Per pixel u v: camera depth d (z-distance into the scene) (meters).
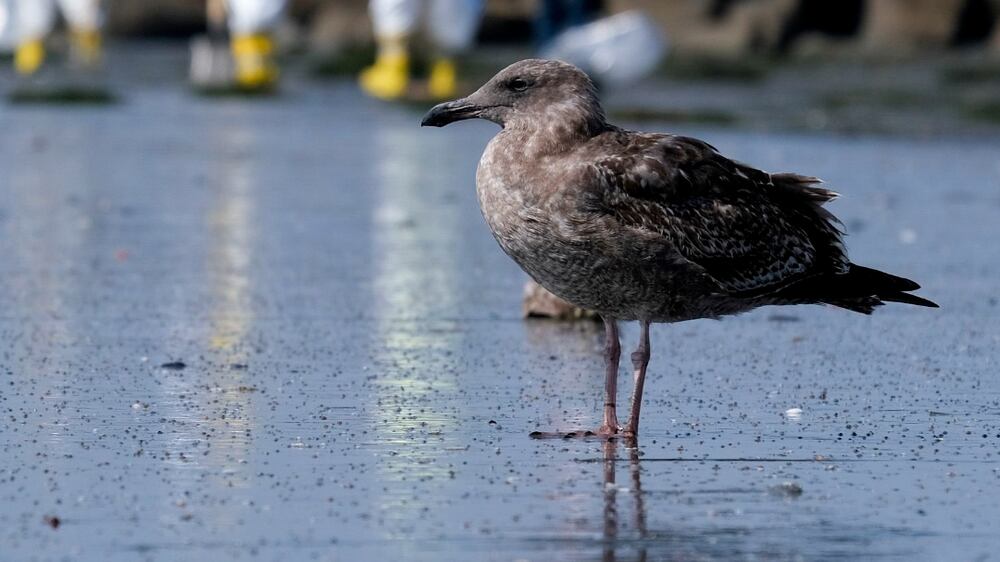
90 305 15.98
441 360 13.70
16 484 9.66
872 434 11.23
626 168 10.96
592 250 10.94
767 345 14.55
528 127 11.15
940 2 55.97
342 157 30.23
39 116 37.00
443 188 25.92
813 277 11.57
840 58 53.47
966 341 14.70
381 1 42.94
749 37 56.50
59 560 8.31
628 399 12.35
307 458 10.34
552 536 8.77
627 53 40.91
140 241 20.11
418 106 41.44
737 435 11.19
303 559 8.37
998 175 27.75
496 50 56.97
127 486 9.64
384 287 17.30
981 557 8.49
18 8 48.94
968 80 46.47
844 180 26.55
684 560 8.42
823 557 8.48
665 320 11.44
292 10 63.59
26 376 12.79
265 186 25.80
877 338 14.86
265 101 42.03
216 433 10.99
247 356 13.71
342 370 13.22
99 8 53.03
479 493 9.59
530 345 14.43
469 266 18.77
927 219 22.58
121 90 44.56
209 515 9.08
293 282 17.48
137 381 12.66
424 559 8.38
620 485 9.81
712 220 11.14
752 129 34.78
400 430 11.18
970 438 11.12
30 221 21.52
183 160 29.19
